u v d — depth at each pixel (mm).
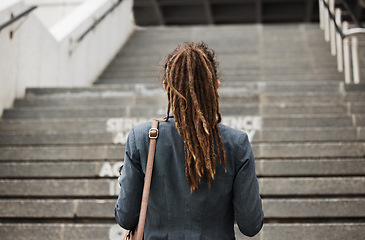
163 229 1369
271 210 3053
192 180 1348
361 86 4734
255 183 1397
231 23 18594
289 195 3229
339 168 3381
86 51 7145
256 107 4367
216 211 1378
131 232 1464
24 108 4641
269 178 3293
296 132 3852
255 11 16891
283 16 17047
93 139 4012
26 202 3193
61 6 8125
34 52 5426
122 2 9219
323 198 3207
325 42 8008
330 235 2857
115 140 3988
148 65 8016
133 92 5113
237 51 7914
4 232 2998
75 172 3551
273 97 4602
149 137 1432
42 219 3182
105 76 7613
